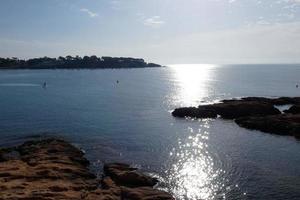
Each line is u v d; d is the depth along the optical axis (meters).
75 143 71.25
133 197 42.72
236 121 92.50
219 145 69.88
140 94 164.62
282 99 128.00
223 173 53.84
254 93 168.25
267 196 45.50
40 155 58.12
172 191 47.44
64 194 41.84
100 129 84.94
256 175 52.69
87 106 123.62
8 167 51.06
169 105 128.25
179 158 61.31
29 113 107.12
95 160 59.94
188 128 86.25
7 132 80.69
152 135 78.81
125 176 49.28
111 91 177.75
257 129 84.06
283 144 70.12
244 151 65.38
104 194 43.00
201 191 47.47
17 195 40.34
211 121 95.06
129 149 67.06
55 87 196.88
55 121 94.38
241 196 45.72
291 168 55.66
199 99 146.38
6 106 122.00
